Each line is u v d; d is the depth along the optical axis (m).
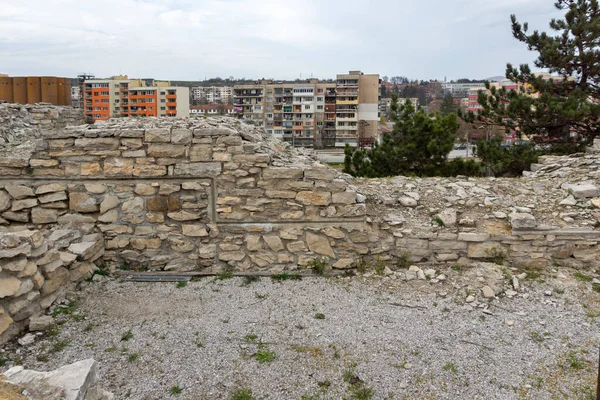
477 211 7.57
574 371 4.68
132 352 4.81
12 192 6.89
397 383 4.46
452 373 4.62
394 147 13.95
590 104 14.22
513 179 9.06
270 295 6.21
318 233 6.93
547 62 17.42
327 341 5.12
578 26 16.70
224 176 6.86
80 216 6.98
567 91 17.42
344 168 14.59
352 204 6.88
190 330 5.26
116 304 5.84
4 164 6.85
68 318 5.43
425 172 13.55
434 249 7.05
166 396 4.20
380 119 59.53
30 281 5.20
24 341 4.88
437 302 6.04
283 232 6.90
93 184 6.94
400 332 5.33
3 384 2.80
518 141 18.16
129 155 6.85
